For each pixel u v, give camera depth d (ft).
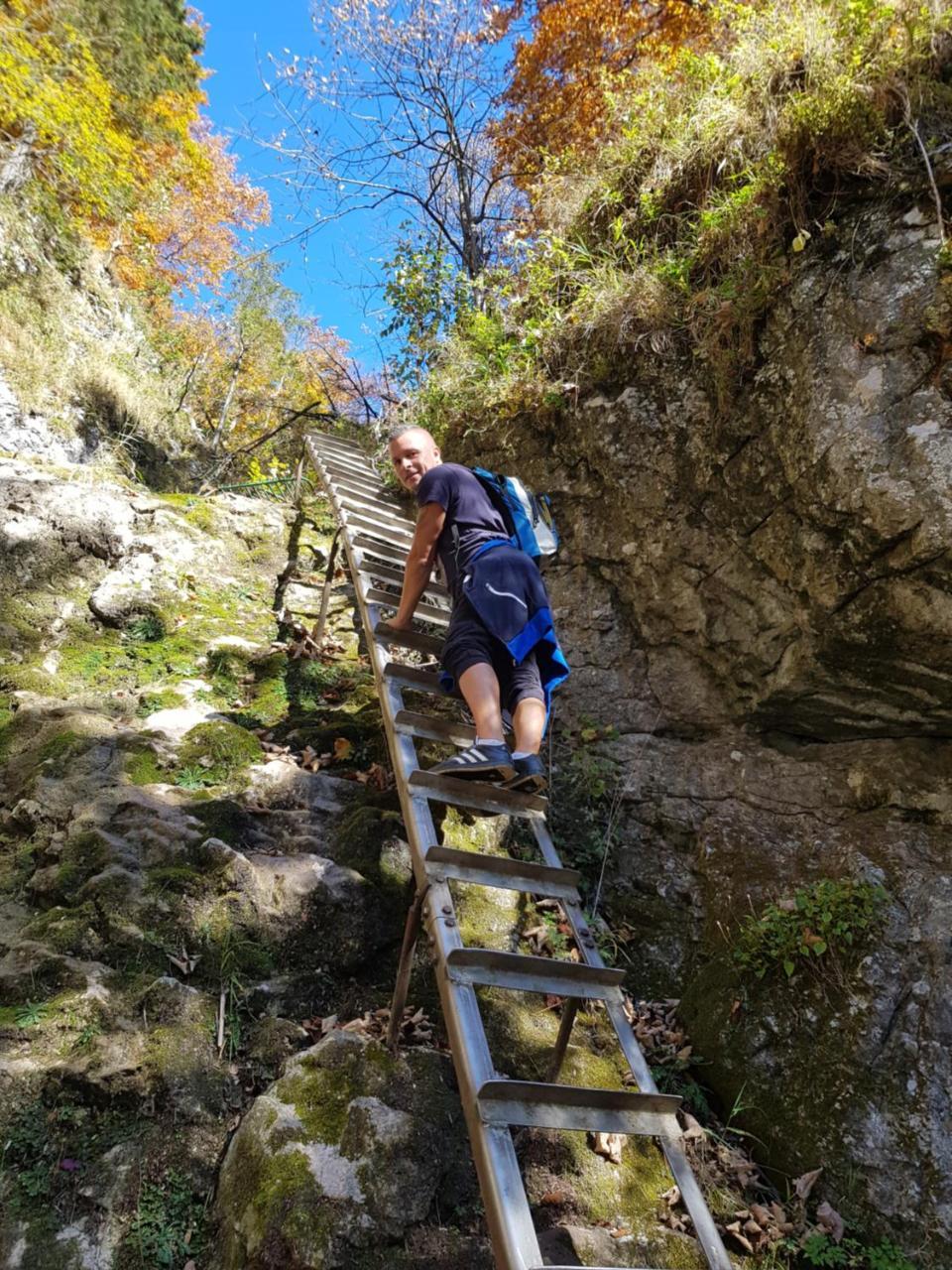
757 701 11.88
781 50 12.07
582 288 14.97
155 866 10.50
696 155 13.98
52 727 13.11
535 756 8.15
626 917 12.05
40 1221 7.30
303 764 13.66
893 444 9.43
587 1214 8.18
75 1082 8.13
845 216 10.66
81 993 8.89
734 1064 9.80
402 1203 7.44
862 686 10.65
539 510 10.35
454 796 8.71
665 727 13.14
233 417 52.13
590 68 26.96
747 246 11.98
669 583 13.11
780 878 10.85
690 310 12.95
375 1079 8.36
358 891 10.71
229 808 11.69
